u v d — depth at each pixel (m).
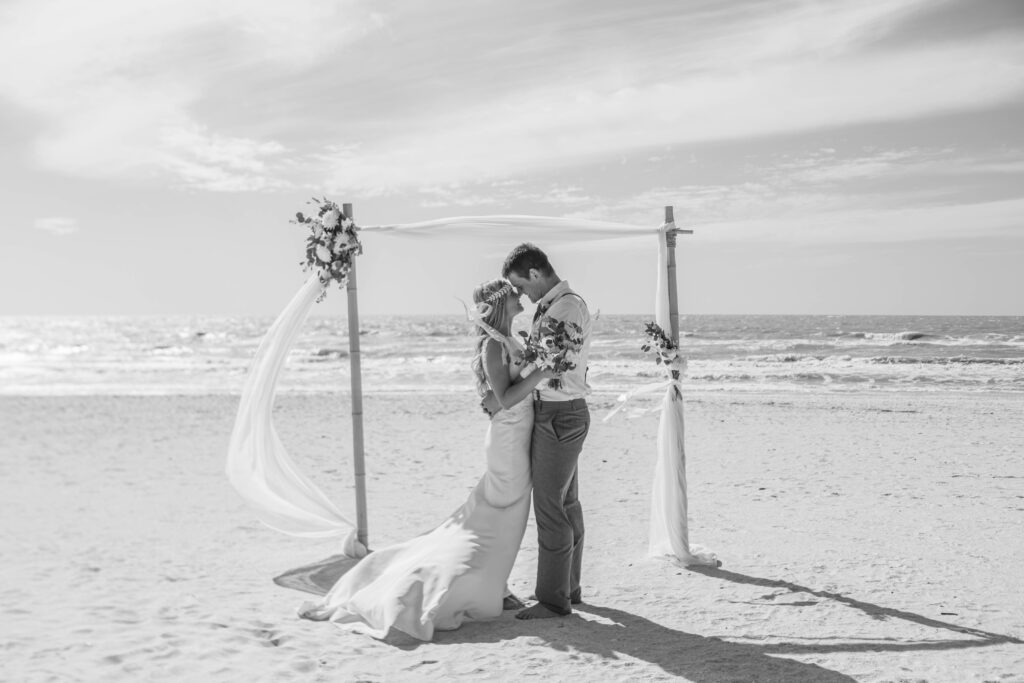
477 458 10.41
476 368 4.41
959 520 6.50
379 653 3.87
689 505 7.36
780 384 20.09
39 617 4.57
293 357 37.19
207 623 4.37
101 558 6.06
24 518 7.54
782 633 4.04
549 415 4.28
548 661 3.71
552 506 4.32
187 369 31.91
